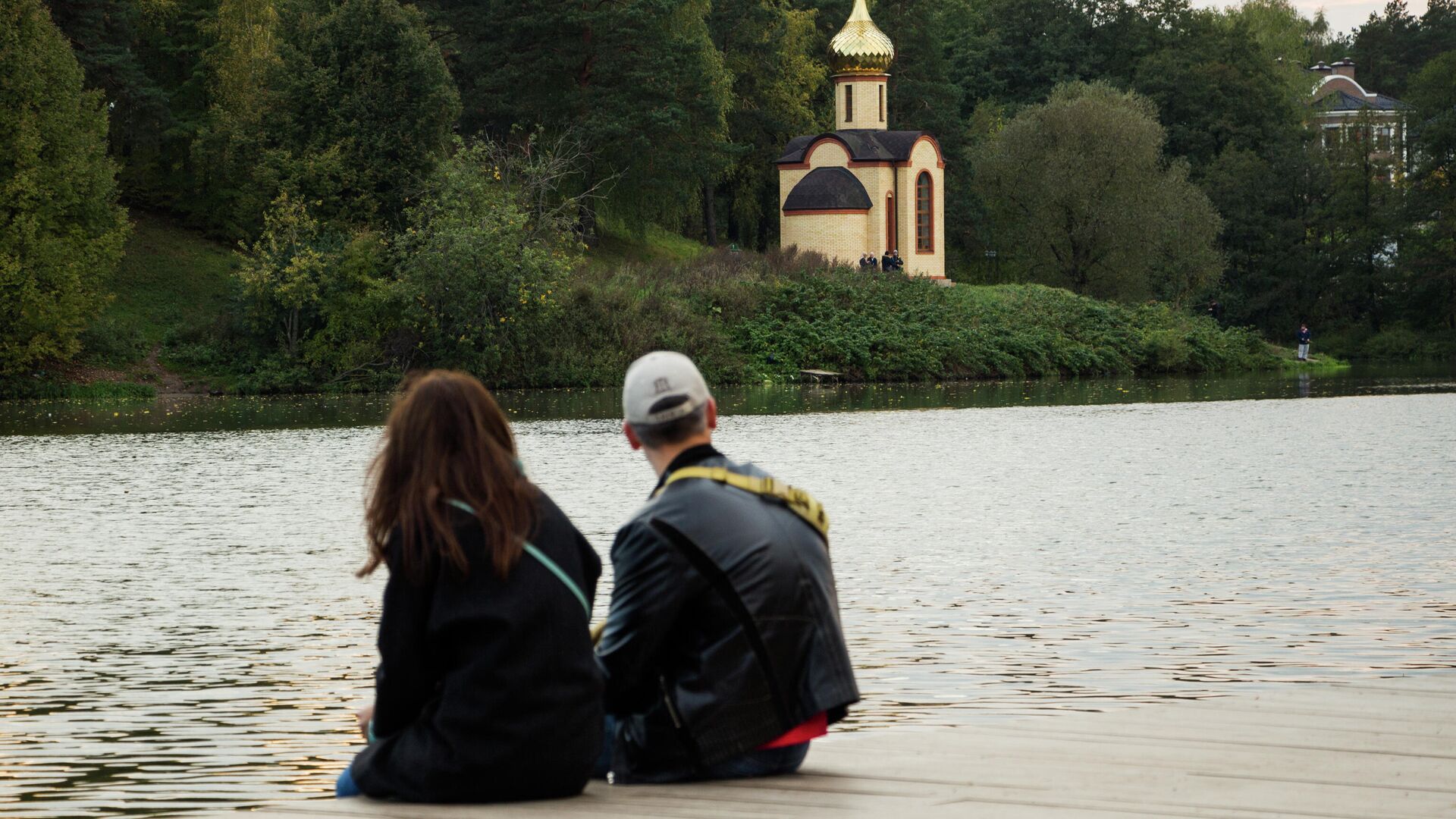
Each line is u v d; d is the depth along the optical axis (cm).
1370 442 3172
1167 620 1284
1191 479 2486
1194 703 771
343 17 5591
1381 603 1357
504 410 4325
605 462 2784
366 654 1198
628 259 7362
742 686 530
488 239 5188
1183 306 7888
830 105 9219
